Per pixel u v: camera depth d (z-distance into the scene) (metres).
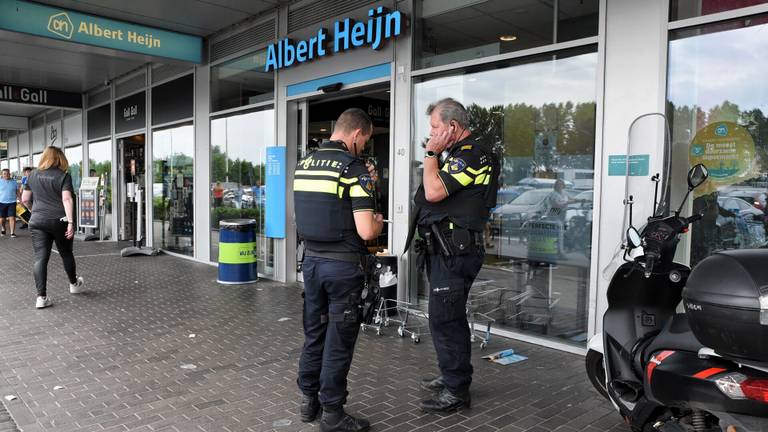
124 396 3.80
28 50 10.09
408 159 6.09
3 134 24.41
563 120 4.89
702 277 2.29
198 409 3.58
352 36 6.54
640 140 4.32
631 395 2.98
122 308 6.35
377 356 4.66
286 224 7.89
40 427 3.32
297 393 3.86
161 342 5.05
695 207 4.18
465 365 3.52
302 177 3.28
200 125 9.65
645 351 2.81
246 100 8.52
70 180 6.50
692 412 2.56
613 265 3.41
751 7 3.83
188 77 9.96
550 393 3.88
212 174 9.46
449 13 5.71
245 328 5.53
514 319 5.33
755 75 3.90
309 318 3.33
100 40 7.87
